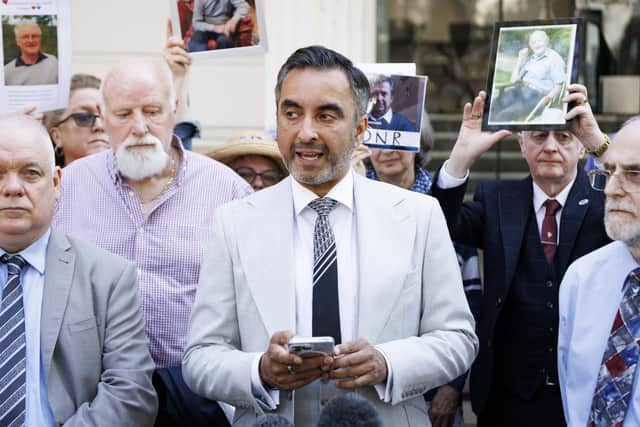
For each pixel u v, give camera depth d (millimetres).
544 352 4008
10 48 4387
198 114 6223
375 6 6387
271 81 6246
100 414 3248
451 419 4465
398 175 4398
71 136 4844
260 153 4613
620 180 3383
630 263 3461
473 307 4504
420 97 4188
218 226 3342
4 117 3359
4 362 3242
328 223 3285
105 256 3498
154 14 6164
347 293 3225
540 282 4055
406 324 3215
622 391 3318
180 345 3846
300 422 3184
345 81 3225
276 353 2930
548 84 3939
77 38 6125
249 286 3221
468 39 6465
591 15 6406
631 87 6422
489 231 4211
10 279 3326
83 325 3354
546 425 3992
